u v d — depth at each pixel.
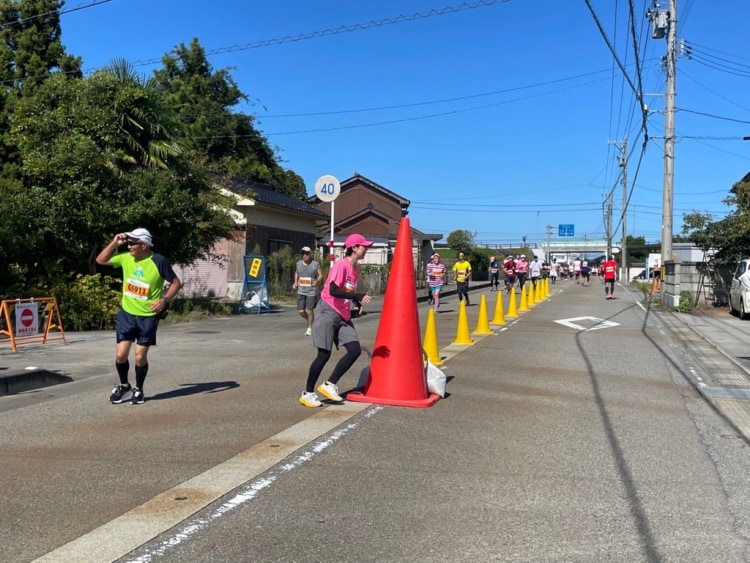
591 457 5.74
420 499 4.67
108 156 15.77
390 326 7.55
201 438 6.06
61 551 3.78
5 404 7.52
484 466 5.43
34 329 12.06
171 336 13.90
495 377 9.41
